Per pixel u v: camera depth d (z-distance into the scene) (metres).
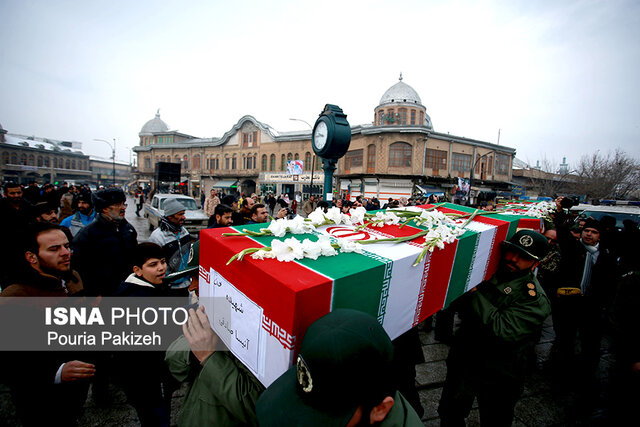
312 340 0.74
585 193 22.81
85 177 70.75
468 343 1.93
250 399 1.08
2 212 2.99
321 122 3.93
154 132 45.03
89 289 2.55
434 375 2.95
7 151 54.72
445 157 25.86
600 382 2.96
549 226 3.25
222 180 36.62
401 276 1.24
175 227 3.35
